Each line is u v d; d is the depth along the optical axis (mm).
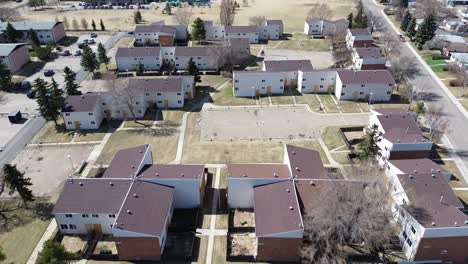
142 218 54656
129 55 118000
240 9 190875
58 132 87000
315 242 53625
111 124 89938
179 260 54750
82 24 158000
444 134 84062
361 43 130875
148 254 54344
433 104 96688
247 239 58031
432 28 130875
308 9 190875
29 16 177125
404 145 70062
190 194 62656
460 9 181250
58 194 67875
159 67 119562
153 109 96438
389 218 57031
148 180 61625
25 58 122938
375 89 98312
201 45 141500
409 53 130750
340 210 53000
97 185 60281
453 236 50844
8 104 99125
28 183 63625
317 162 66938
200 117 92500
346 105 97562
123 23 167000
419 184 59469
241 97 102312
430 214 52906
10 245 57406
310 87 104000
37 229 60375
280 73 101062
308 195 58594
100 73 117062
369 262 53562
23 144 82562
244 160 76062
